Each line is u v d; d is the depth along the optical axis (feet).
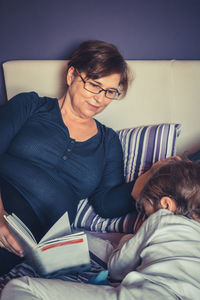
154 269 2.67
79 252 3.18
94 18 5.90
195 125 5.41
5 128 4.08
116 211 4.38
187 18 5.72
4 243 3.51
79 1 5.85
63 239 3.05
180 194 3.29
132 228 4.30
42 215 3.90
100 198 4.45
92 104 4.11
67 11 5.93
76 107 4.20
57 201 4.01
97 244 3.97
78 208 4.67
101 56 3.98
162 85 5.35
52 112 4.32
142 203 3.64
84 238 3.11
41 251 3.01
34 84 5.66
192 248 2.79
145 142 4.95
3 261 3.56
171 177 3.38
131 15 5.81
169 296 2.48
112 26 5.90
